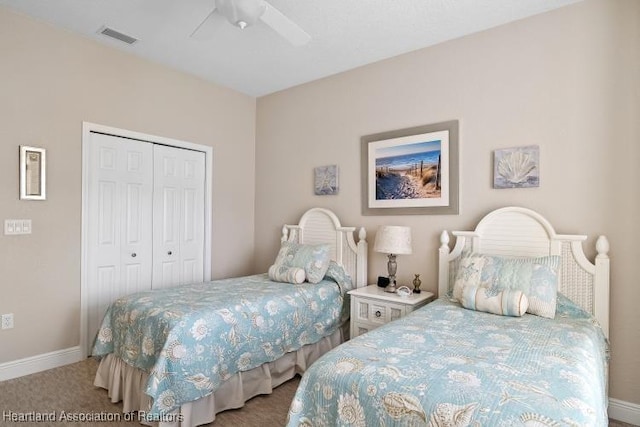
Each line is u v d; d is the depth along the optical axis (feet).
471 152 9.29
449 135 9.58
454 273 9.20
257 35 9.59
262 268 14.21
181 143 12.12
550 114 8.20
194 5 8.29
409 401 3.93
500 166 8.76
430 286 9.93
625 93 7.36
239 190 14.02
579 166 7.83
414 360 4.73
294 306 8.79
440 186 9.73
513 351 5.06
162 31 9.50
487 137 9.04
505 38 8.82
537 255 8.11
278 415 7.27
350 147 11.66
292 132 13.30
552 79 8.19
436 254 9.84
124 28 9.37
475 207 9.22
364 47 10.14
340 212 11.87
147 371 6.72
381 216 10.94
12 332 8.72
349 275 11.20
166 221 11.87
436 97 9.88
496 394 3.82
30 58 8.94
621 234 7.36
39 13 8.75
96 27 9.36
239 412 7.36
